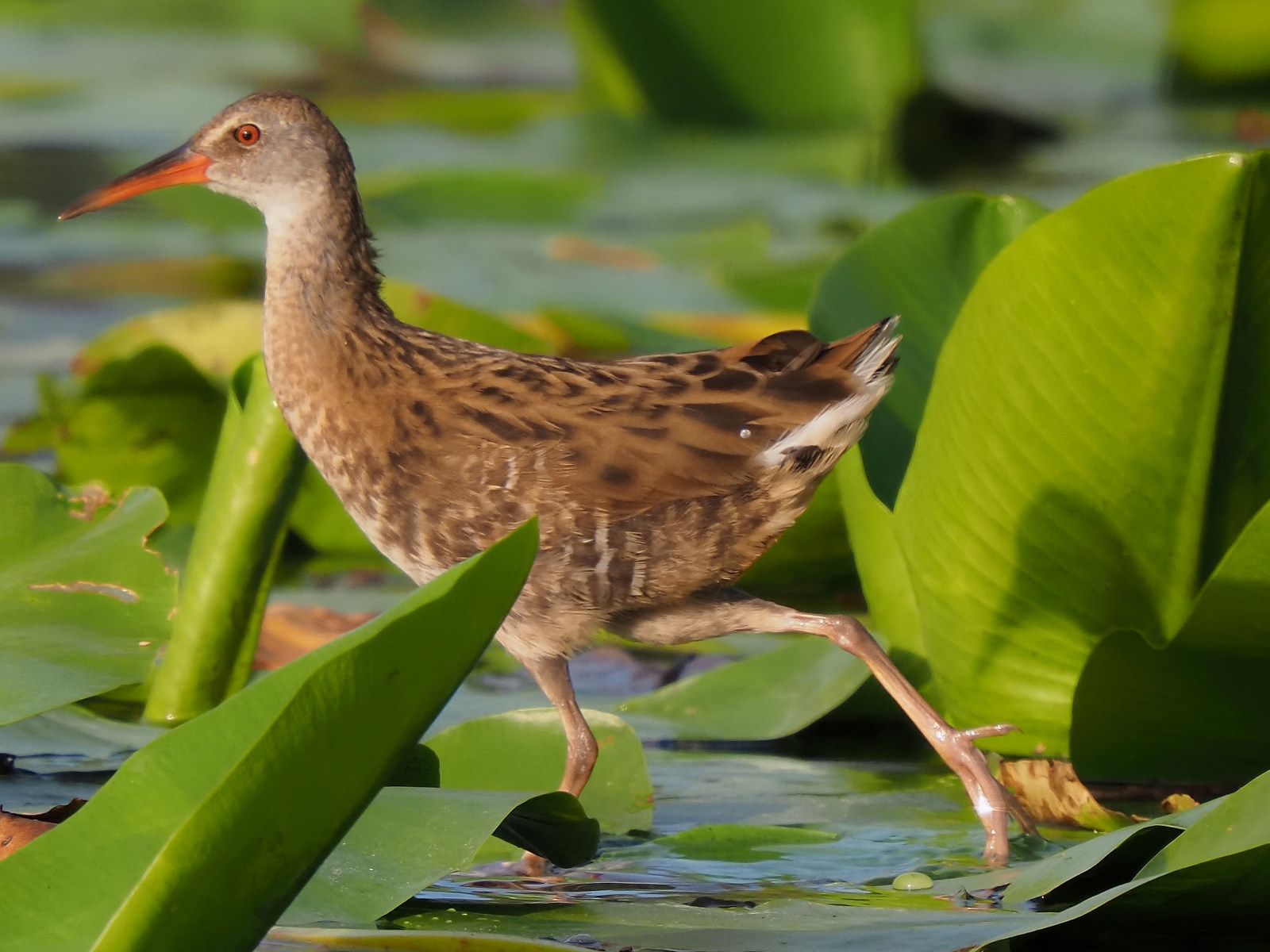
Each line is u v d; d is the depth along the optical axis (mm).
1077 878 5375
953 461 6562
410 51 24641
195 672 7277
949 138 18812
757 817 6500
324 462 7027
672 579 6668
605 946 4910
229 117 7449
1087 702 6367
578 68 20719
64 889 3830
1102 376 6207
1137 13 25328
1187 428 6219
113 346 10836
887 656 6605
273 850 3846
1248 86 21516
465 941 4781
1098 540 6477
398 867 4973
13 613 6414
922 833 6297
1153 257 5973
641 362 6891
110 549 6699
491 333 10117
